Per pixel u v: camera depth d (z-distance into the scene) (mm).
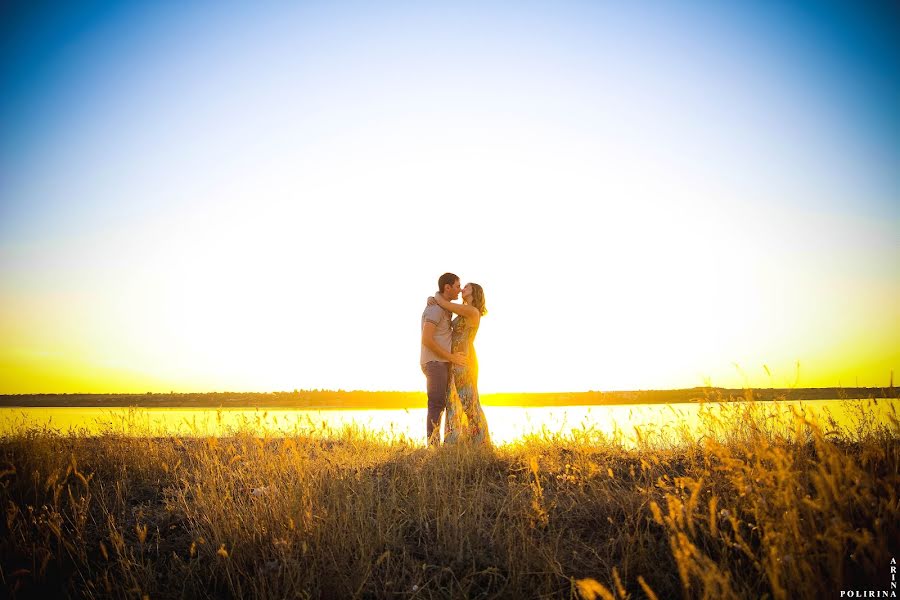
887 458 3771
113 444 6703
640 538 3498
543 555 3506
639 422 6078
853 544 3096
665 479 4434
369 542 3781
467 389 6453
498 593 3213
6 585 3607
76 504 4863
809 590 2646
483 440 6309
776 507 3230
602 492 4316
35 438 6746
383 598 3297
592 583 2562
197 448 6598
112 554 4059
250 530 4098
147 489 5414
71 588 3674
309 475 4844
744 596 2787
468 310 6527
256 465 5551
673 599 3100
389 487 4746
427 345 6496
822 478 3100
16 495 5070
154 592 3535
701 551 3332
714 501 3086
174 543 4184
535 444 5844
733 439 4684
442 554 3711
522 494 4406
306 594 3254
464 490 4641
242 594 3432
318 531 3818
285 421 7258
